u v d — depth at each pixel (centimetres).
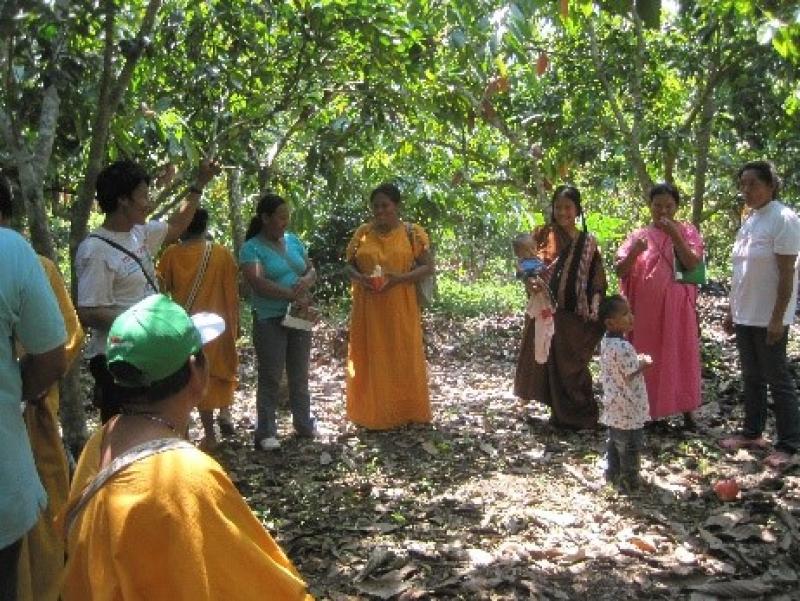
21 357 280
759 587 376
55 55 420
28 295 255
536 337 614
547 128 902
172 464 183
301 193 837
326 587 388
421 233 648
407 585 384
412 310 641
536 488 512
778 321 521
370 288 626
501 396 741
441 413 686
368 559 414
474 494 502
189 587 174
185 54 659
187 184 692
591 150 869
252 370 859
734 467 532
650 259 591
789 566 400
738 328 552
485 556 412
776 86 857
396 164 943
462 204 1018
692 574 394
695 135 920
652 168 976
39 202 411
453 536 442
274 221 591
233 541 181
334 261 1278
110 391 219
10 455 254
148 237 446
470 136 966
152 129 600
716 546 416
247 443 617
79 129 503
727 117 916
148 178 418
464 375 850
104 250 409
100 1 434
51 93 438
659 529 444
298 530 453
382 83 670
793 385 538
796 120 866
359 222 1279
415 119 762
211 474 186
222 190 1122
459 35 468
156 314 203
